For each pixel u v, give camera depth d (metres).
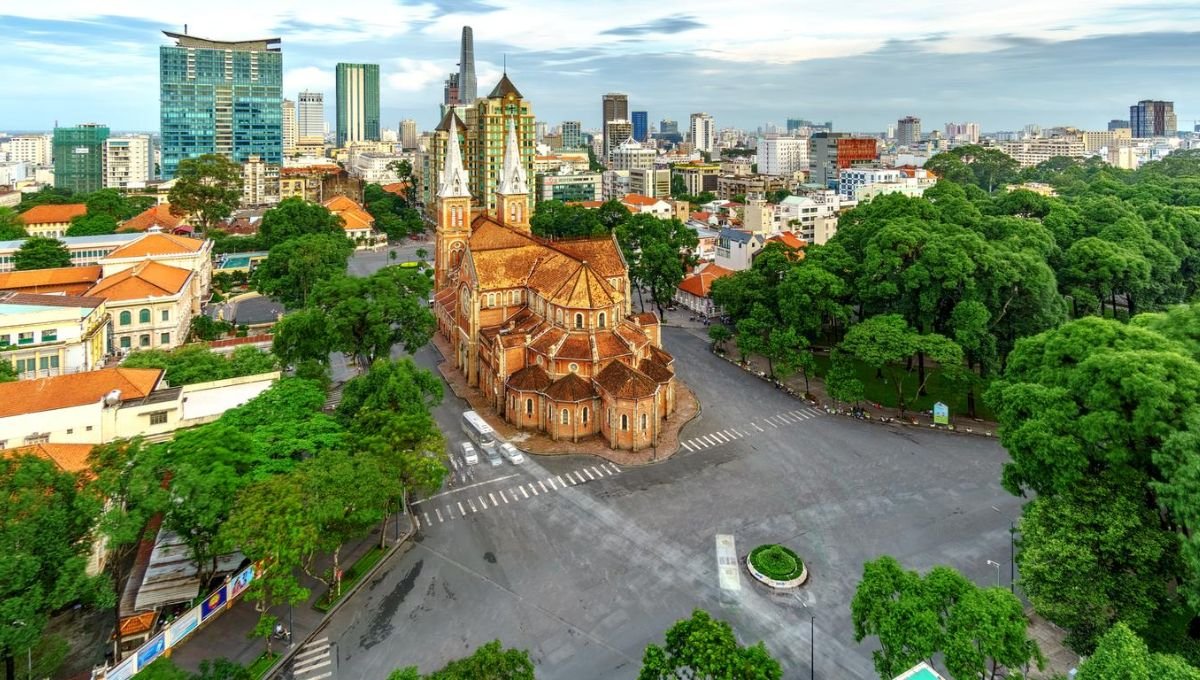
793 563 68.38
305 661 57.53
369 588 66.88
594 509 80.62
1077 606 51.56
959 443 97.38
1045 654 56.84
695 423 104.81
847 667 56.28
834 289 114.00
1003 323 113.12
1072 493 56.53
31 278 127.19
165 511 59.00
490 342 110.50
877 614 46.31
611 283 122.06
